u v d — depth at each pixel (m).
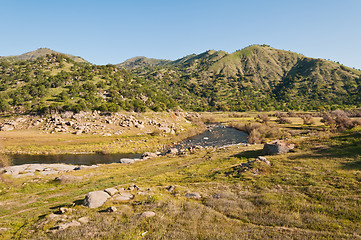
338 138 33.25
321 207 12.82
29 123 79.31
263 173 22.55
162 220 12.13
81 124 77.50
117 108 98.56
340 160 22.72
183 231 10.70
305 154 27.98
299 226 10.88
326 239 9.12
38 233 11.28
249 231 10.35
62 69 184.75
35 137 64.25
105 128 77.19
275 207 13.52
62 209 14.73
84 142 61.84
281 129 72.62
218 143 62.78
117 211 13.77
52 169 35.19
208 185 20.86
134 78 198.25
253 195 16.16
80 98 114.50
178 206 14.51
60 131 70.75
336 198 13.73
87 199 16.33
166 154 48.47
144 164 38.50
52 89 128.88
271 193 16.19
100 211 14.26
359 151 24.62
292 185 17.67
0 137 63.06
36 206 18.92
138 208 14.37
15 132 69.81
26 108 94.00
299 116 131.88
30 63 195.62
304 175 19.66
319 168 21.14
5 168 34.12
